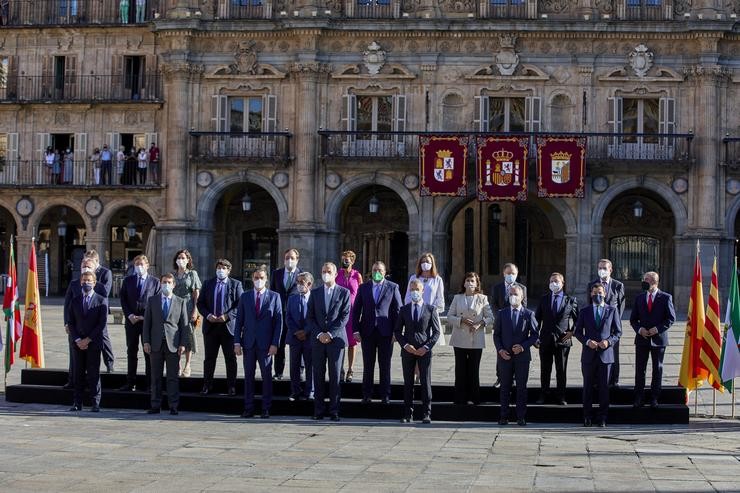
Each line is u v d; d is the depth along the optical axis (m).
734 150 49.62
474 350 22.06
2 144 54.16
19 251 53.81
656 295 22.12
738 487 15.16
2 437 18.70
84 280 22.20
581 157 48.62
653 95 50.06
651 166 49.41
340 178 50.72
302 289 22.41
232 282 23.33
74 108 53.25
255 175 51.19
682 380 23.36
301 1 50.81
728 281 49.66
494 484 15.25
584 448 18.55
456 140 48.84
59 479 15.11
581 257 49.81
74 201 53.19
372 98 51.12
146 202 52.50
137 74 53.38
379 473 15.92
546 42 50.25
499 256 57.97
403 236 56.00
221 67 51.44
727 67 49.75
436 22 49.84
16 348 29.22
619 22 49.50
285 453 17.58
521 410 21.47
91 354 22.33
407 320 21.44
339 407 22.12
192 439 18.89
